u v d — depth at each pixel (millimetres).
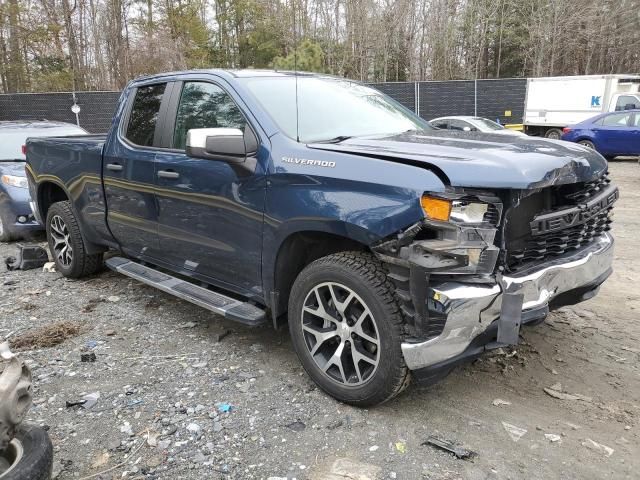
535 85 23672
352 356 3100
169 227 4180
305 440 2867
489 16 43188
